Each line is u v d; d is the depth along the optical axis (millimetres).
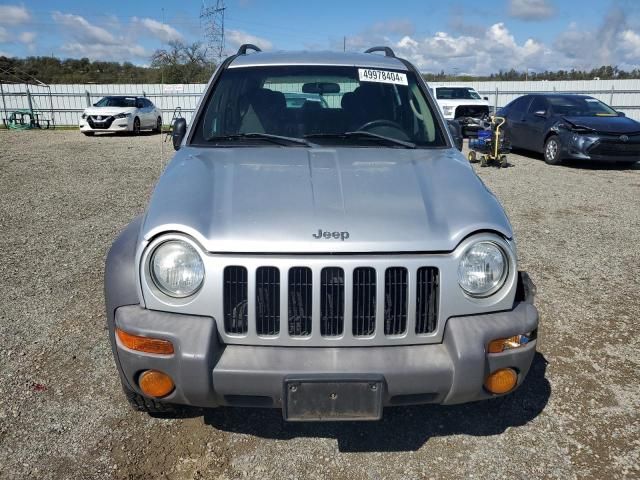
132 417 2922
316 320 2303
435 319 2381
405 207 2498
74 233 6348
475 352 2297
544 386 3260
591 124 11648
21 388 3139
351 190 2615
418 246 2324
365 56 4094
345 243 2291
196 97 28500
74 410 2957
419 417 2986
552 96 13375
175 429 2836
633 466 2600
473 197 2623
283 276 2277
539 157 13820
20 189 9156
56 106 29016
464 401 2396
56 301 4344
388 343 2357
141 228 2473
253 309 2295
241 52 4316
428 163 3020
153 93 28688
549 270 5238
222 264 2291
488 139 12047
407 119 3584
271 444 2752
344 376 2230
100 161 12875
